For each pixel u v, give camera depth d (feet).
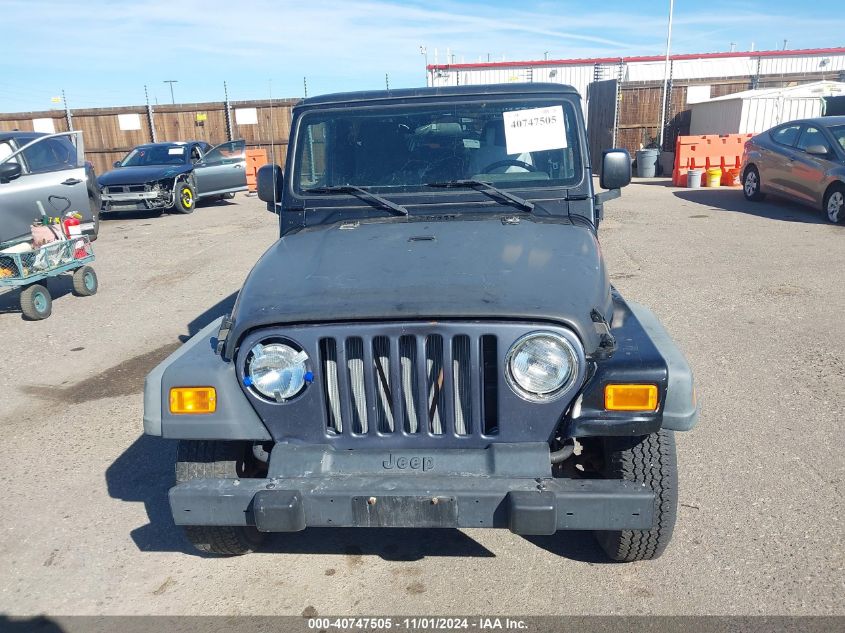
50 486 13.60
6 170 29.81
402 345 8.83
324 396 9.04
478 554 11.16
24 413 17.03
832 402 15.76
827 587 9.96
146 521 12.37
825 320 21.25
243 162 56.85
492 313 8.58
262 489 8.70
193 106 74.64
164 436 9.14
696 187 54.19
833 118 40.06
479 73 94.89
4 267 23.93
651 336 9.85
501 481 8.57
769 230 35.50
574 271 9.72
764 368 17.80
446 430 8.93
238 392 9.09
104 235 42.50
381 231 11.55
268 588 10.51
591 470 10.72
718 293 24.50
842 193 35.96
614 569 10.62
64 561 11.28
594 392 8.61
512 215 12.17
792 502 12.04
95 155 76.69
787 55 101.35
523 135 12.48
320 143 12.78
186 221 47.19
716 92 70.44
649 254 31.01
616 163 12.77
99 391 18.26
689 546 11.02
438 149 12.59
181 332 22.79
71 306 26.45
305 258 10.59
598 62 94.84
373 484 8.59
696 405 9.17
